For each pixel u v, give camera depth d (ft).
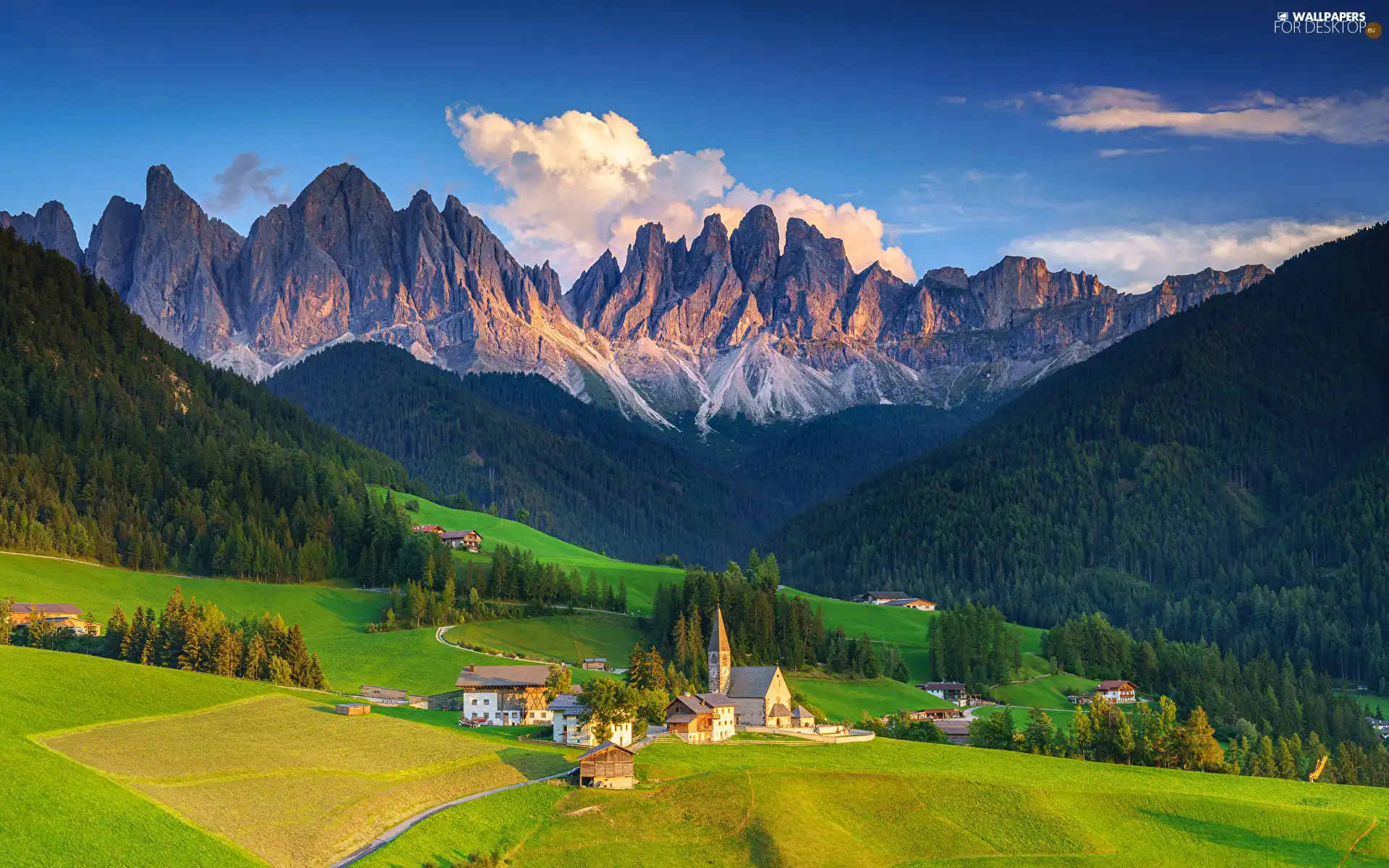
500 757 545.85
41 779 416.87
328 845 421.18
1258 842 552.00
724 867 468.34
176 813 420.36
